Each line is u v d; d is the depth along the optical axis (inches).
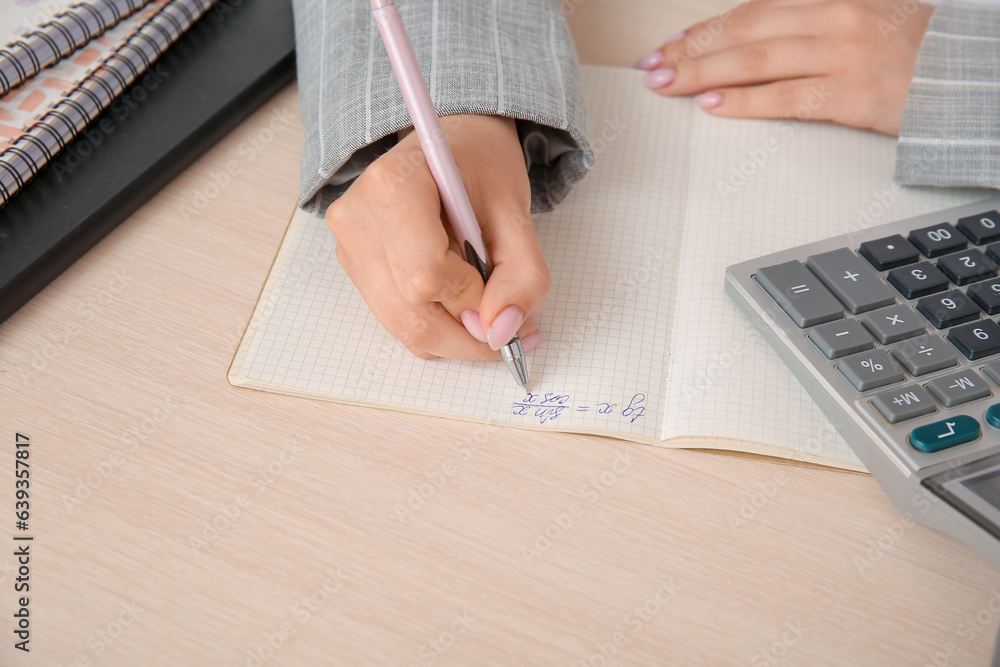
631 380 15.6
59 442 14.2
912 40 22.0
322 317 16.7
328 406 15.2
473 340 15.4
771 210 19.1
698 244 18.2
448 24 18.5
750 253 18.0
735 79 22.3
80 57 20.5
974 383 13.9
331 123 17.3
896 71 21.4
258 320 16.5
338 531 13.2
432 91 17.2
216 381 15.5
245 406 15.1
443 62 17.7
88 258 17.6
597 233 18.5
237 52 21.9
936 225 16.7
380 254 15.1
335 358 15.9
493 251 15.4
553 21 20.3
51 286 17.0
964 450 13.2
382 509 13.5
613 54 24.2
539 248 15.5
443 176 14.1
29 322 16.2
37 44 19.6
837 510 13.8
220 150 20.4
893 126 21.4
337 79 17.9
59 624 11.8
